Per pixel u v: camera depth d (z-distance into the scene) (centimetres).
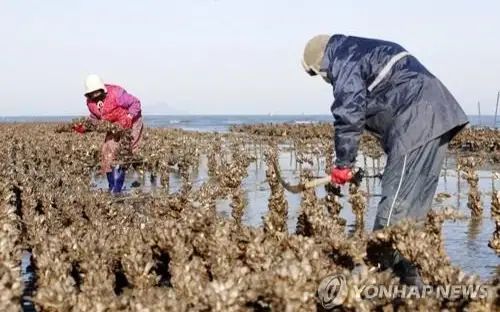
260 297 411
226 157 2314
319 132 3581
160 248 580
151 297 413
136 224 759
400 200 573
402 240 485
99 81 1220
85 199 933
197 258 551
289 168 1972
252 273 466
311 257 470
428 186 580
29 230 757
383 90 578
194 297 417
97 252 564
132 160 1659
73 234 607
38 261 541
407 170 571
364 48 584
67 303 421
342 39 600
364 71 579
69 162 1833
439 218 548
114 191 1283
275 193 980
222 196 1082
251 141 3325
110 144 1271
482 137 2466
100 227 674
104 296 436
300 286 396
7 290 405
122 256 568
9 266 484
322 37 609
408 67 577
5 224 607
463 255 726
